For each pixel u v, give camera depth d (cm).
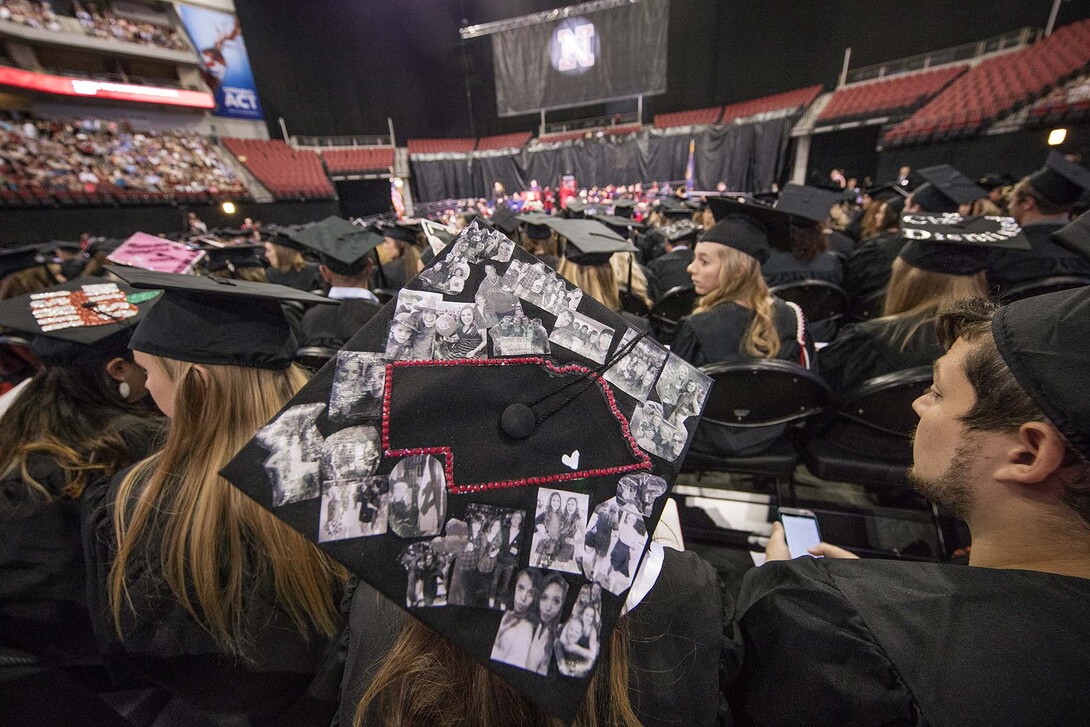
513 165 1927
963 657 45
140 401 130
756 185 1574
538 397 55
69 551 101
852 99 1401
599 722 53
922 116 1159
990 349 50
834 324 317
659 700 56
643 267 452
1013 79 1072
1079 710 39
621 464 55
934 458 57
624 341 60
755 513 208
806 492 234
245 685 90
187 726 121
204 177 1539
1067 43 1058
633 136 1717
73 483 102
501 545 50
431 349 54
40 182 1146
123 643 90
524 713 52
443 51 1969
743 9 1564
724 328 174
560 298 59
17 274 281
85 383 115
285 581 84
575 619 49
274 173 1727
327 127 1991
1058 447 45
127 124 1521
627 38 1557
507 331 56
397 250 522
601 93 1647
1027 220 331
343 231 306
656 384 59
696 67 1706
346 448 49
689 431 58
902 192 585
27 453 101
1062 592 45
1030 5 1172
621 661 55
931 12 1303
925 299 167
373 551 48
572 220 271
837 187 1017
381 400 51
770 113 1503
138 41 1523
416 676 54
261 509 81
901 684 47
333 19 1844
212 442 84
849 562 61
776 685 55
